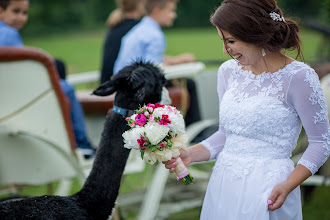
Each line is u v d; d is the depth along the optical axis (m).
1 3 3.82
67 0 22.64
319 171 4.13
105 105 3.96
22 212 2.16
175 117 2.10
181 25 23.22
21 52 2.87
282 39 2.07
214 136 2.42
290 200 2.22
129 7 4.47
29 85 2.97
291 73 2.09
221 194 2.26
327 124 2.11
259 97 2.14
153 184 3.55
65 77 4.44
